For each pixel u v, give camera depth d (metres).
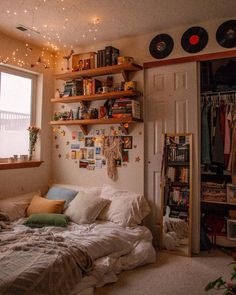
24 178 3.79
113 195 3.46
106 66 3.52
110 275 2.43
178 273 2.65
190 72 3.25
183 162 3.29
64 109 4.12
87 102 3.88
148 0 2.68
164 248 3.29
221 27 3.08
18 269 1.89
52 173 4.18
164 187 3.34
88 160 3.90
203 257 3.08
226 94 3.43
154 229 3.44
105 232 2.78
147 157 3.49
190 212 3.18
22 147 3.90
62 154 4.11
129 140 3.59
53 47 3.99
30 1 2.71
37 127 4.03
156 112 3.44
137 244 2.90
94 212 3.20
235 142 3.25
